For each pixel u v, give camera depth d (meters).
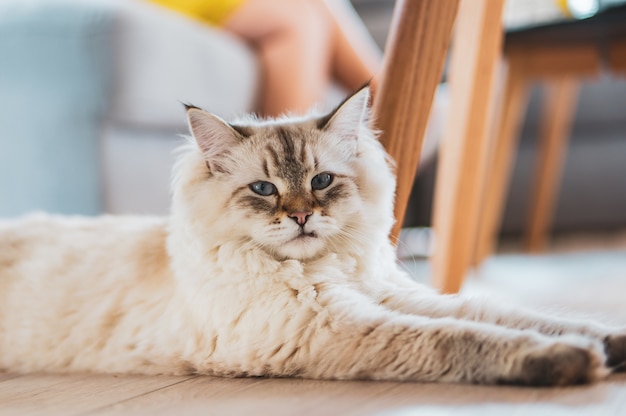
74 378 1.26
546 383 0.95
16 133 2.21
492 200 2.84
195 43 2.38
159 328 1.26
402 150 1.40
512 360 0.96
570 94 3.58
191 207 1.28
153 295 1.31
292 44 2.77
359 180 1.36
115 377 1.25
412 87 1.37
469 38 1.55
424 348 1.04
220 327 1.18
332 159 1.34
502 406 0.88
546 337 0.99
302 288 1.16
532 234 3.79
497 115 2.80
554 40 2.35
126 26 2.10
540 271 2.98
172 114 2.35
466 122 1.58
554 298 2.11
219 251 1.22
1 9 2.17
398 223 1.43
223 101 2.56
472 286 2.53
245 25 2.78
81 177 2.19
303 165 1.30
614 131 3.96
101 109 2.13
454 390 0.98
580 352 0.94
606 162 3.95
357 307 1.12
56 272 1.43
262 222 1.24
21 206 2.27
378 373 1.07
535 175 3.86
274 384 1.10
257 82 2.79
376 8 4.31
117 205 2.25
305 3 2.84
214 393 1.06
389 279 1.38
